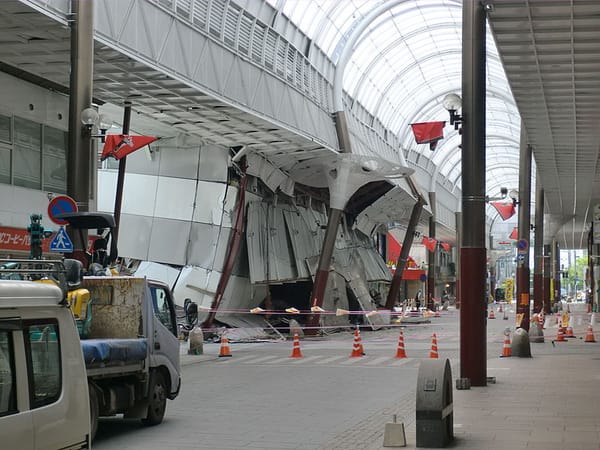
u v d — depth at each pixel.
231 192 34.91
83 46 17.00
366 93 49.88
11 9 17.17
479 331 16.36
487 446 10.05
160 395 12.74
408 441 10.56
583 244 101.94
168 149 34.72
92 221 14.34
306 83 34.66
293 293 44.75
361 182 41.09
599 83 21.77
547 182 42.12
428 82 56.66
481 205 16.45
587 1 15.62
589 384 16.67
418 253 96.00
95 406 10.85
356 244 53.59
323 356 25.92
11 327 6.31
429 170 71.69
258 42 29.52
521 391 15.53
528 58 19.56
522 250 33.50
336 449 10.34
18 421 6.18
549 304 64.81
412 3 41.78
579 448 9.90
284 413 13.65
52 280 7.23
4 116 21.84
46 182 23.47
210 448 10.62
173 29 23.44
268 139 33.69
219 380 18.92
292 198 42.88
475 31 16.44
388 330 43.91
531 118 26.45
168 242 34.41
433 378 10.18
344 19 37.44
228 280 35.97
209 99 26.23
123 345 11.46
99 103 26.94
